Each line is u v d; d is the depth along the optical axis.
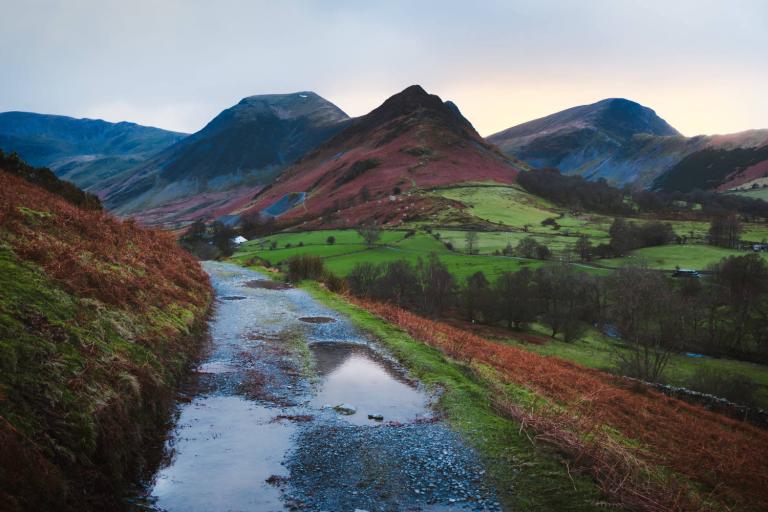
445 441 10.11
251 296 26.61
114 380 8.62
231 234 149.50
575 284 74.31
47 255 11.74
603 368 47.59
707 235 132.75
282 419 10.66
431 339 19.33
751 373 52.44
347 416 11.19
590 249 109.06
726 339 63.41
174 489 7.61
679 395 29.67
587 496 8.39
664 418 19.69
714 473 12.46
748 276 69.62
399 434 10.34
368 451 9.47
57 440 6.38
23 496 5.25
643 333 48.81
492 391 13.73
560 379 20.22
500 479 8.74
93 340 9.32
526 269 81.81
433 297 65.19
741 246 117.19
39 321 8.45
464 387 13.52
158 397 9.87
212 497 7.49
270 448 9.27
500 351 23.69
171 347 12.83
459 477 8.71
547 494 8.37
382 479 8.48
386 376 14.35
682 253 109.50
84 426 6.91
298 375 13.75
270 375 13.47
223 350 15.33
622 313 54.88
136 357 10.28
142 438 8.48
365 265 76.25
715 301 67.25
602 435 11.56
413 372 14.87
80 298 10.91
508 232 141.62
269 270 42.47
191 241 120.62
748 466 14.09
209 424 10.02
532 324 72.31
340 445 9.65
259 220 195.25
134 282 15.03
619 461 9.85
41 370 7.23
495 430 10.77
